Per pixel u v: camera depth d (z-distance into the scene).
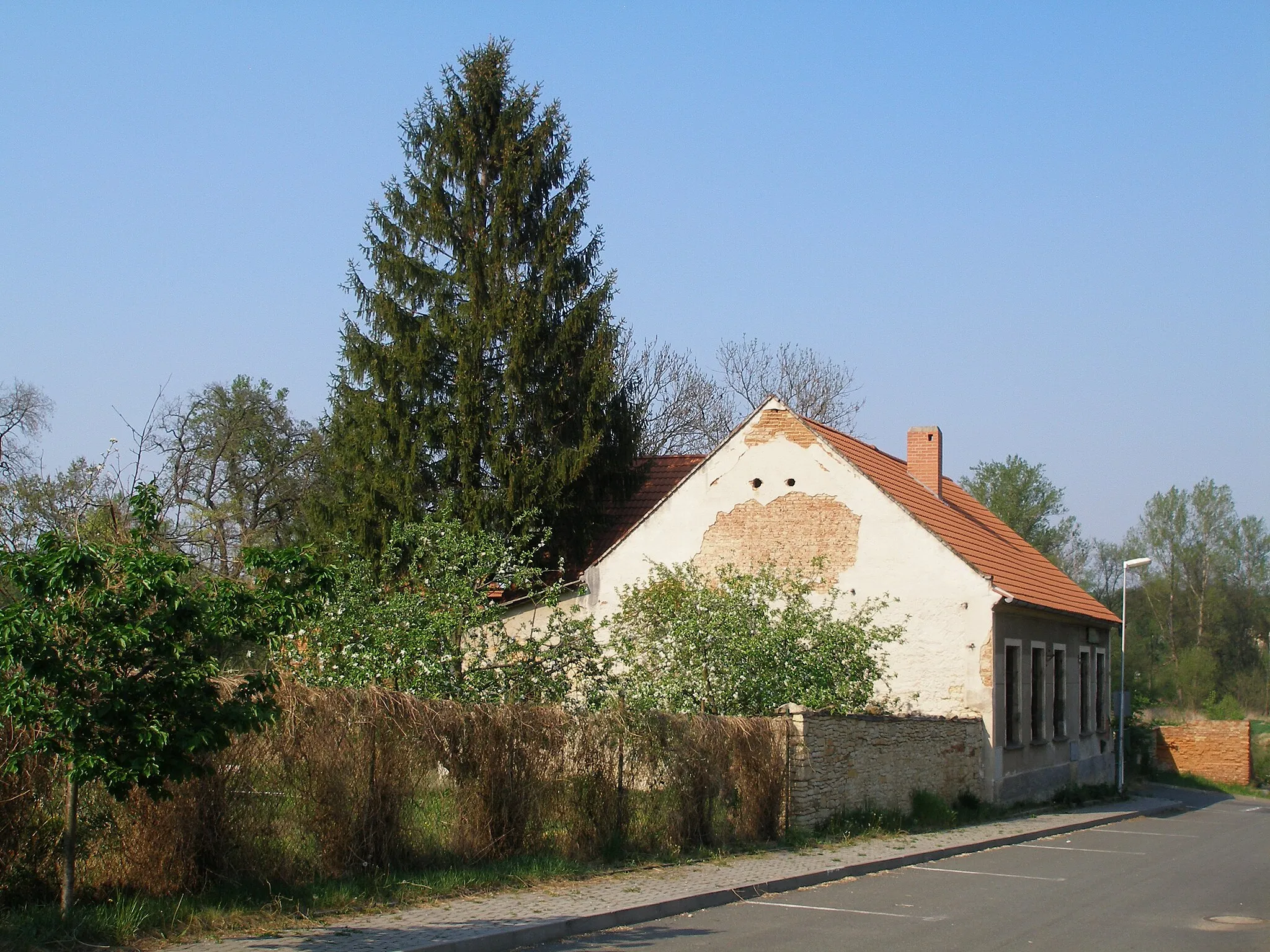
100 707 8.20
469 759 12.54
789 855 15.56
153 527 9.11
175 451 33.81
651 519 26.89
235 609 8.96
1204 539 81.25
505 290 27.22
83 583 8.28
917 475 30.80
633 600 21.03
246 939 9.13
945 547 24.50
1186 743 41.84
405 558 25.20
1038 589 27.81
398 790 11.70
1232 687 76.25
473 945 9.41
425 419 26.80
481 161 28.55
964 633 24.17
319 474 43.88
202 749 8.90
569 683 16.08
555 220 27.83
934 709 24.14
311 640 15.11
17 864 9.08
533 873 12.39
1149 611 82.19
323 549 26.22
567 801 13.58
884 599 24.80
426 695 14.80
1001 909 12.44
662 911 11.56
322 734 11.03
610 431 28.38
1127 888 14.29
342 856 11.16
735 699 18.33
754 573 25.81
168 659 8.52
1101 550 85.62
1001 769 24.17
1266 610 81.19
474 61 28.70
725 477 26.53
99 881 9.54
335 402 28.56
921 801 20.59
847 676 19.88
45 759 9.16
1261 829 23.80
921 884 14.25
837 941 10.48
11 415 30.20
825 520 25.58
